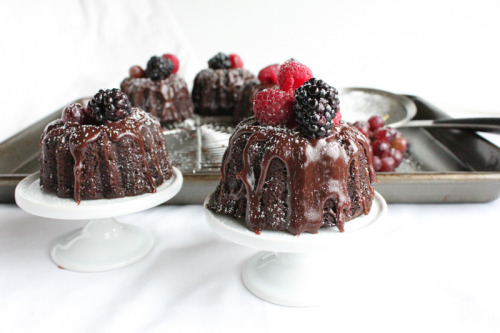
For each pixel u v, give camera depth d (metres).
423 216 0.52
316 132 0.39
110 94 0.45
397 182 0.51
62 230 0.50
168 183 0.47
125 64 0.97
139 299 0.42
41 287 0.43
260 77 0.67
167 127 0.69
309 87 0.39
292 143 0.40
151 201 0.45
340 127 0.41
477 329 0.40
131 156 0.45
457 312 0.41
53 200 0.44
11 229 0.50
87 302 0.42
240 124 0.43
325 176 0.40
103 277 0.45
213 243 0.48
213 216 0.42
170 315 0.41
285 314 0.41
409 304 0.42
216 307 0.42
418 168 0.58
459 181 0.51
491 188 0.52
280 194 0.40
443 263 0.46
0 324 0.40
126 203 0.44
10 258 0.47
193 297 0.43
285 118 0.41
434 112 0.69
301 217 0.40
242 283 0.44
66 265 0.45
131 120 0.46
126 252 0.46
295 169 0.39
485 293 0.43
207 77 0.73
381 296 0.43
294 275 0.43
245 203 0.41
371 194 0.43
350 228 0.41
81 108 0.46
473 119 0.59
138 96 0.69
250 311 0.41
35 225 0.51
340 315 0.41
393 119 0.67
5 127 0.75
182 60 0.97
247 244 0.40
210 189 0.52
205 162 0.58
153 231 0.50
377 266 0.46
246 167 0.41
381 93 0.72
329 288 0.43
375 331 0.40
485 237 0.49
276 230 0.40
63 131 0.45
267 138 0.40
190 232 0.50
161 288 0.43
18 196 0.45
